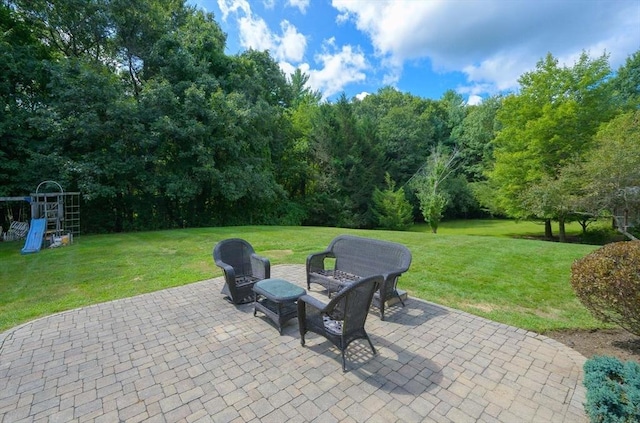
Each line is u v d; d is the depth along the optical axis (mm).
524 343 3066
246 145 15008
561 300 4176
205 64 13789
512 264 5922
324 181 19047
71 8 11508
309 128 19812
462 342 3076
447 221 25406
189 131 12125
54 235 8836
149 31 13047
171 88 12453
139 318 3629
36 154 10125
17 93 10836
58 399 2219
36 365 2658
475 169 24172
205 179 13203
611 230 14047
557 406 2172
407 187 22219
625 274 2568
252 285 4039
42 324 3467
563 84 12438
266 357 2787
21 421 2006
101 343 3039
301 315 2930
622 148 8422
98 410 2107
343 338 2605
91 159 10953
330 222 19656
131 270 5738
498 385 2406
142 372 2557
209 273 5547
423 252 7031
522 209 13703
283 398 2234
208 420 2016
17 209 12047
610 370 2037
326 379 2465
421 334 3236
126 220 13383
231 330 3318
